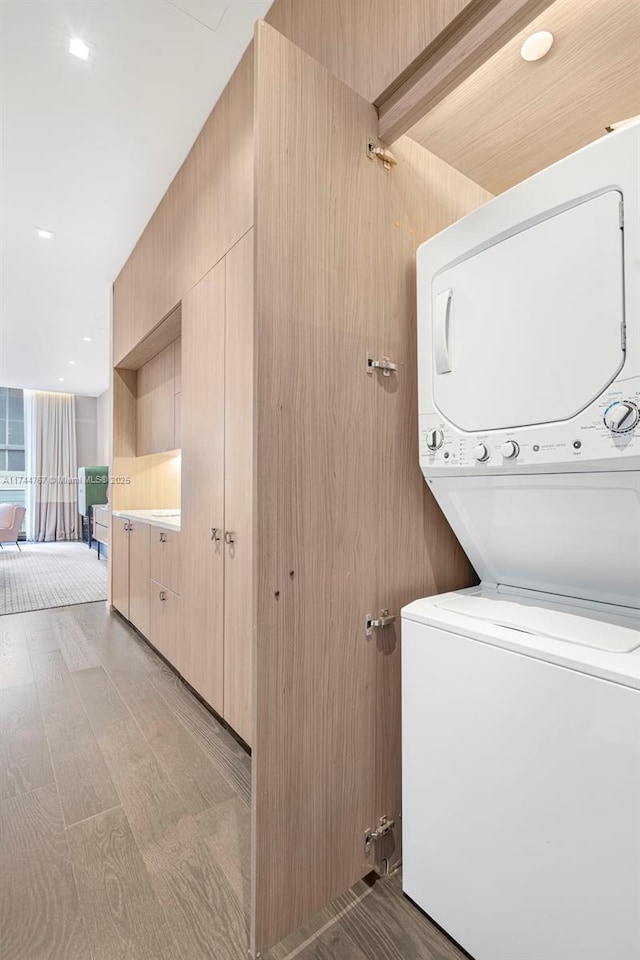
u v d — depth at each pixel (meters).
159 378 3.29
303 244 1.07
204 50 1.73
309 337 1.08
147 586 2.90
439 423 1.16
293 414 1.05
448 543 1.42
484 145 1.49
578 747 0.78
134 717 2.08
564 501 0.98
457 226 1.10
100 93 1.93
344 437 1.15
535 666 0.84
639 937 0.70
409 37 1.11
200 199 2.11
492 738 0.91
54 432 8.55
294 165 1.05
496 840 0.91
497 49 0.99
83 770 1.70
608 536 0.96
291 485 1.04
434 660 1.03
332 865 1.12
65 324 4.80
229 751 1.82
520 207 0.95
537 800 0.84
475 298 1.06
